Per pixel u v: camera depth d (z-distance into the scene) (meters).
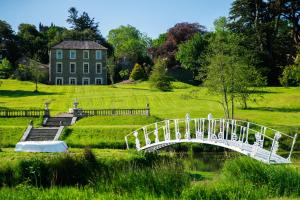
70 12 156.50
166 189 21.02
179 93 81.12
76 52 112.06
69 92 86.25
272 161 28.56
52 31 149.00
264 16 91.88
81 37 140.00
